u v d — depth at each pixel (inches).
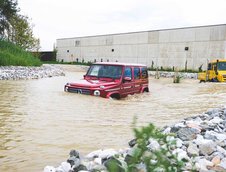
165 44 1509.6
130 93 442.3
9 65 941.8
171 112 312.7
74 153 152.8
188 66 1412.4
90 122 240.4
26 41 1604.3
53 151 167.2
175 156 83.9
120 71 420.2
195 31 1378.0
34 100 341.4
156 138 77.2
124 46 1736.0
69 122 237.1
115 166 64.3
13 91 427.5
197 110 331.3
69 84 410.6
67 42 2203.5
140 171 85.3
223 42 1278.3
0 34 1390.3
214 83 773.3
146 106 348.2
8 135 194.5
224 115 265.7
